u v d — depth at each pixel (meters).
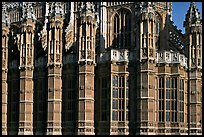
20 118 77.94
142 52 69.94
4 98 81.88
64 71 75.94
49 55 75.62
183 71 72.19
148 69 69.38
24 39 79.38
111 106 70.81
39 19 93.00
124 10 78.50
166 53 71.31
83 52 72.69
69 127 73.81
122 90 71.31
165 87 70.44
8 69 82.88
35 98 78.75
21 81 78.81
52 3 84.88
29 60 79.12
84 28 73.06
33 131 77.94
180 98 71.31
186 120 72.12
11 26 96.44
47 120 74.50
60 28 76.31
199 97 72.75
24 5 87.12
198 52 73.31
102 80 72.94
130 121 70.75
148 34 69.88
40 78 78.00
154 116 69.19
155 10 75.62
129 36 77.75
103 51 78.06
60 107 74.81
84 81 72.06
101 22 79.50
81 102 71.88
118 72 71.81
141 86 69.44
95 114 73.31
